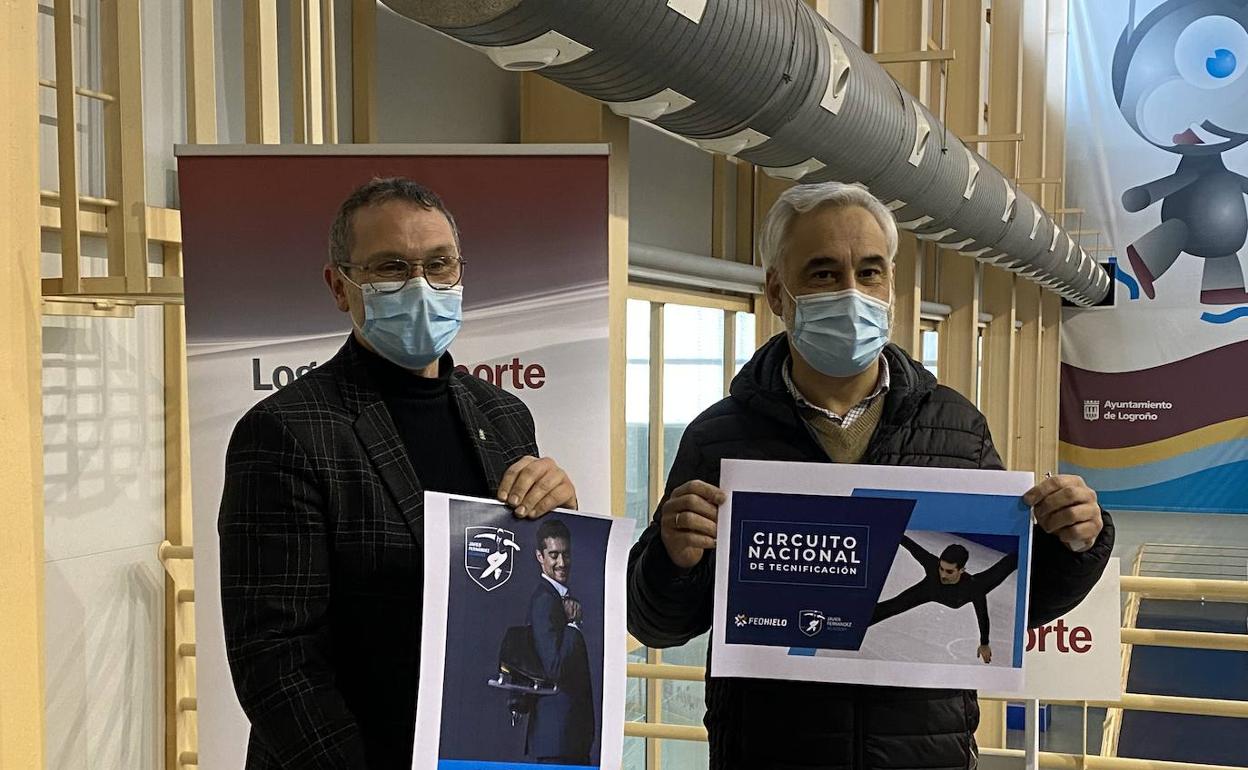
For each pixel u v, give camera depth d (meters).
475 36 2.24
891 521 1.78
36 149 0.83
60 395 2.52
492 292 2.36
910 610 1.77
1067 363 12.82
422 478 1.57
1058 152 12.61
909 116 4.79
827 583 1.79
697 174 5.84
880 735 1.77
